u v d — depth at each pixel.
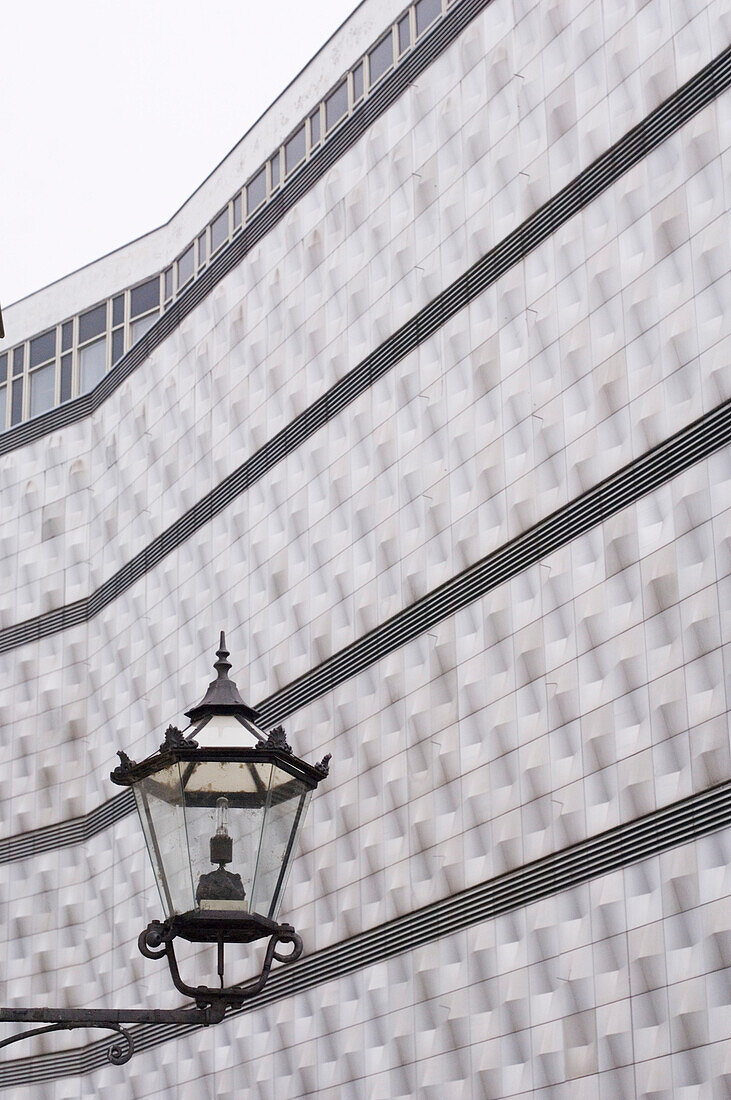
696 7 20.16
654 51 20.72
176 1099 27.45
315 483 26.72
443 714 22.67
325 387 26.89
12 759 33.88
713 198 19.38
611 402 20.42
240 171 31.11
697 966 17.45
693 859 17.81
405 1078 22.00
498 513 22.27
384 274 25.77
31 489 35.25
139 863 30.31
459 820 21.91
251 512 28.41
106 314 35.12
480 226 23.64
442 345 24.11
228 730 7.86
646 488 19.59
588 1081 18.69
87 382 35.28
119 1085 29.47
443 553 23.31
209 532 29.61
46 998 31.73
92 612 33.50
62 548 34.34
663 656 18.80
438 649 23.00
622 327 20.47
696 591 18.48
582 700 19.95
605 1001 18.66
